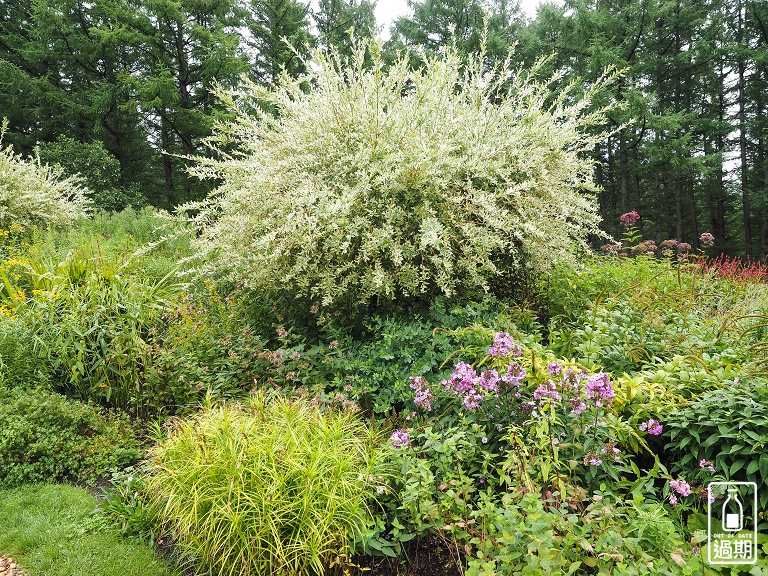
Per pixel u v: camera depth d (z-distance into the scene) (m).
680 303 4.14
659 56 18.30
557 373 2.54
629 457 2.60
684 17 17.41
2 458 3.10
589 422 2.41
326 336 3.89
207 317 4.45
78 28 19.61
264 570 2.20
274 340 4.31
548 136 4.34
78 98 18.72
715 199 20.97
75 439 3.34
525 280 4.50
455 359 3.38
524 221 4.12
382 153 3.95
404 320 3.91
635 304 4.04
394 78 4.35
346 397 3.18
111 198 14.09
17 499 2.91
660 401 2.61
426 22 21.34
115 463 3.23
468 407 2.62
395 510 2.47
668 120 15.52
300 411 2.82
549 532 1.82
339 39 21.34
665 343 3.36
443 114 4.30
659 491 2.52
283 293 4.43
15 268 5.93
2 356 3.81
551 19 19.16
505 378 2.60
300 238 3.82
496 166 3.95
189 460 2.50
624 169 17.62
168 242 8.10
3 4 20.11
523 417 2.62
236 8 18.59
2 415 3.26
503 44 18.12
